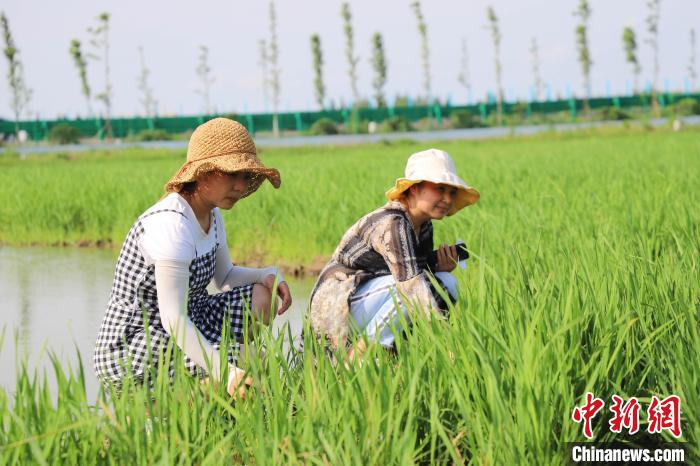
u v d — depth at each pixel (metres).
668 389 3.56
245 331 3.64
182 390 3.11
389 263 4.13
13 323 6.33
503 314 3.66
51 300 7.25
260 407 2.93
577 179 11.84
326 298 4.29
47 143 65.38
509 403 3.11
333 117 73.94
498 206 8.84
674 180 10.16
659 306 3.97
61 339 5.81
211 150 3.77
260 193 11.70
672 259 5.02
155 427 2.96
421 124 75.94
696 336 3.43
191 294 3.98
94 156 43.75
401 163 19.39
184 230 3.74
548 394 3.06
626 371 3.53
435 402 3.02
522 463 2.82
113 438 2.89
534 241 6.35
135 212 11.80
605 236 5.84
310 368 3.26
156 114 72.81
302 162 23.42
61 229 11.66
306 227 9.34
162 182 14.75
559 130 54.03
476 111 77.38
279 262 8.86
